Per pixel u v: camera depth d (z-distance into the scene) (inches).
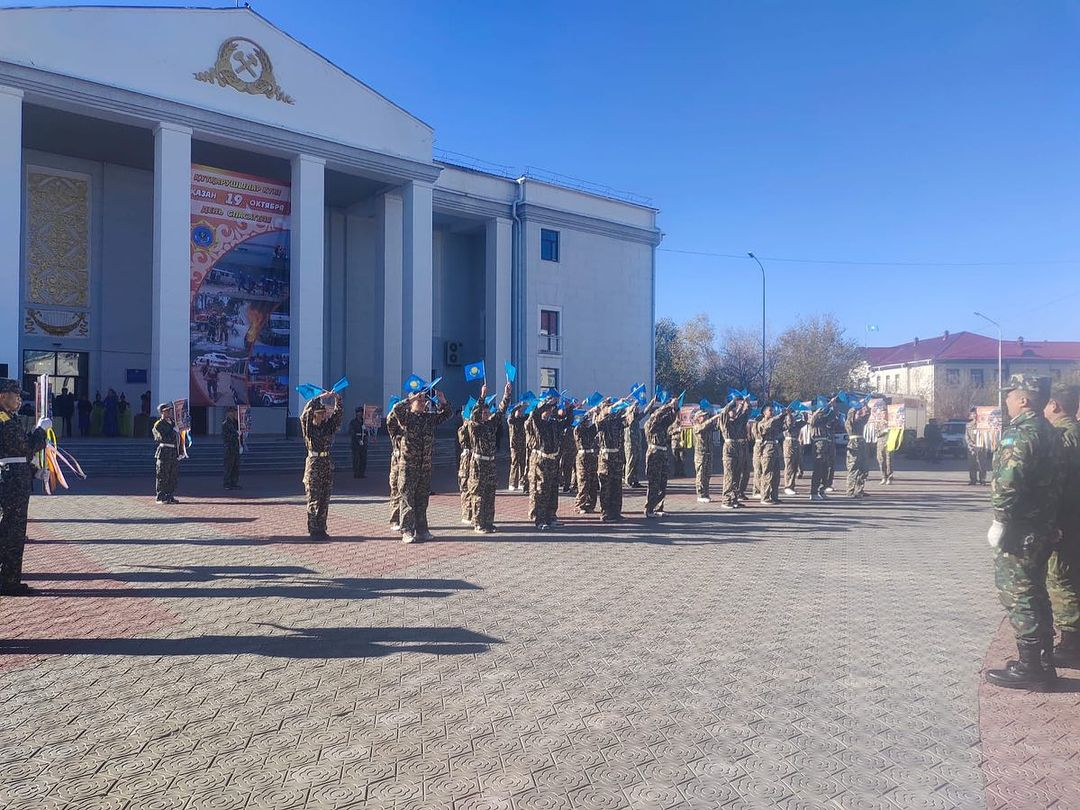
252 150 1028.5
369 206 1274.6
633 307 1553.9
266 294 1083.9
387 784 149.5
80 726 176.1
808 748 166.6
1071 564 217.9
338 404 426.9
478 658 223.3
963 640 244.4
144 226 1138.7
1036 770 157.0
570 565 354.3
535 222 1398.9
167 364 932.0
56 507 542.9
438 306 1460.4
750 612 275.3
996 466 204.1
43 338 1045.8
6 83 831.1
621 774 154.1
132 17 915.4
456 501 619.8
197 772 154.2
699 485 616.1
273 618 262.8
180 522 478.0
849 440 682.2
